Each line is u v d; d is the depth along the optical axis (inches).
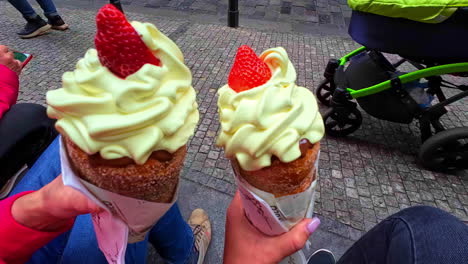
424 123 22.7
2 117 12.7
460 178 23.2
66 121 7.5
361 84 24.1
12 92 13.9
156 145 7.5
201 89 31.4
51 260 11.3
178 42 40.4
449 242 6.9
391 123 28.8
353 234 19.3
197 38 41.8
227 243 10.9
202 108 28.8
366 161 24.5
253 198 9.1
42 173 11.8
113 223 8.5
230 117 8.7
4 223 7.1
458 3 16.9
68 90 7.5
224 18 48.5
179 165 8.2
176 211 14.5
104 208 7.9
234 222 11.2
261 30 45.0
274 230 10.0
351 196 21.6
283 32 44.7
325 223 19.8
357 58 25.5
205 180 22.3
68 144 7.8
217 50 38.9
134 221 8.8
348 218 20.2
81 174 8.0
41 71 33.3
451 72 19.8
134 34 7.0
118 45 6.9
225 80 33.0
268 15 49.9
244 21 47.6
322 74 35.1
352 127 25.7
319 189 22.0
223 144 9.1
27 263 10.2
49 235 7.8
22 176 14.2
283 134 8.5
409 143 26.5
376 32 20.7
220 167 23.2
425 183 22.7
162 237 14.7
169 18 47.8
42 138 14.3
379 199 21.5
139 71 7.3
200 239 18.3
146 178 7.6
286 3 54.6
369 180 22.9
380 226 9.6
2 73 13.7
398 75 23.1
